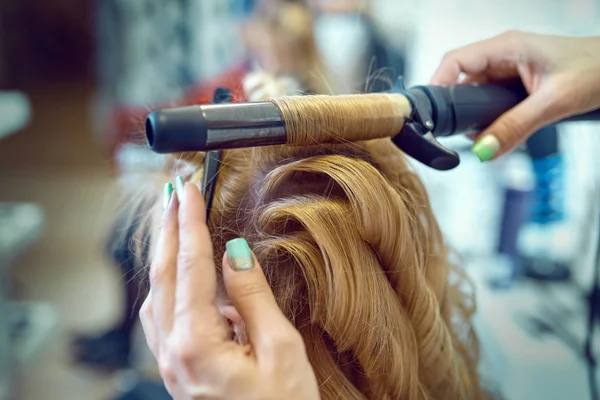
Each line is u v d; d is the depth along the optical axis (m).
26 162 2.97
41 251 2.08
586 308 1.11
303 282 0.43
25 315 1.57
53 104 3.83
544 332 1.04
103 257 1.81
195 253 0.34
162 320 0.35
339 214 0.42
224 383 0.32
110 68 1.95
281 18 1.25
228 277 0.35
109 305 1.75
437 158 0.43
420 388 0.49
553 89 0.49
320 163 0.43
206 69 1.90
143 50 1.90
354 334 0.42
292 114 0.37
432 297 0.49
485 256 1.29
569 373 0.94
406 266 0.45
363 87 0.73
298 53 1.25
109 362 1.47
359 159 0.44
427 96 0.45
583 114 0.53
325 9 1.45
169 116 0.33
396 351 0.44
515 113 0.48
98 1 2.09
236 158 0.47
